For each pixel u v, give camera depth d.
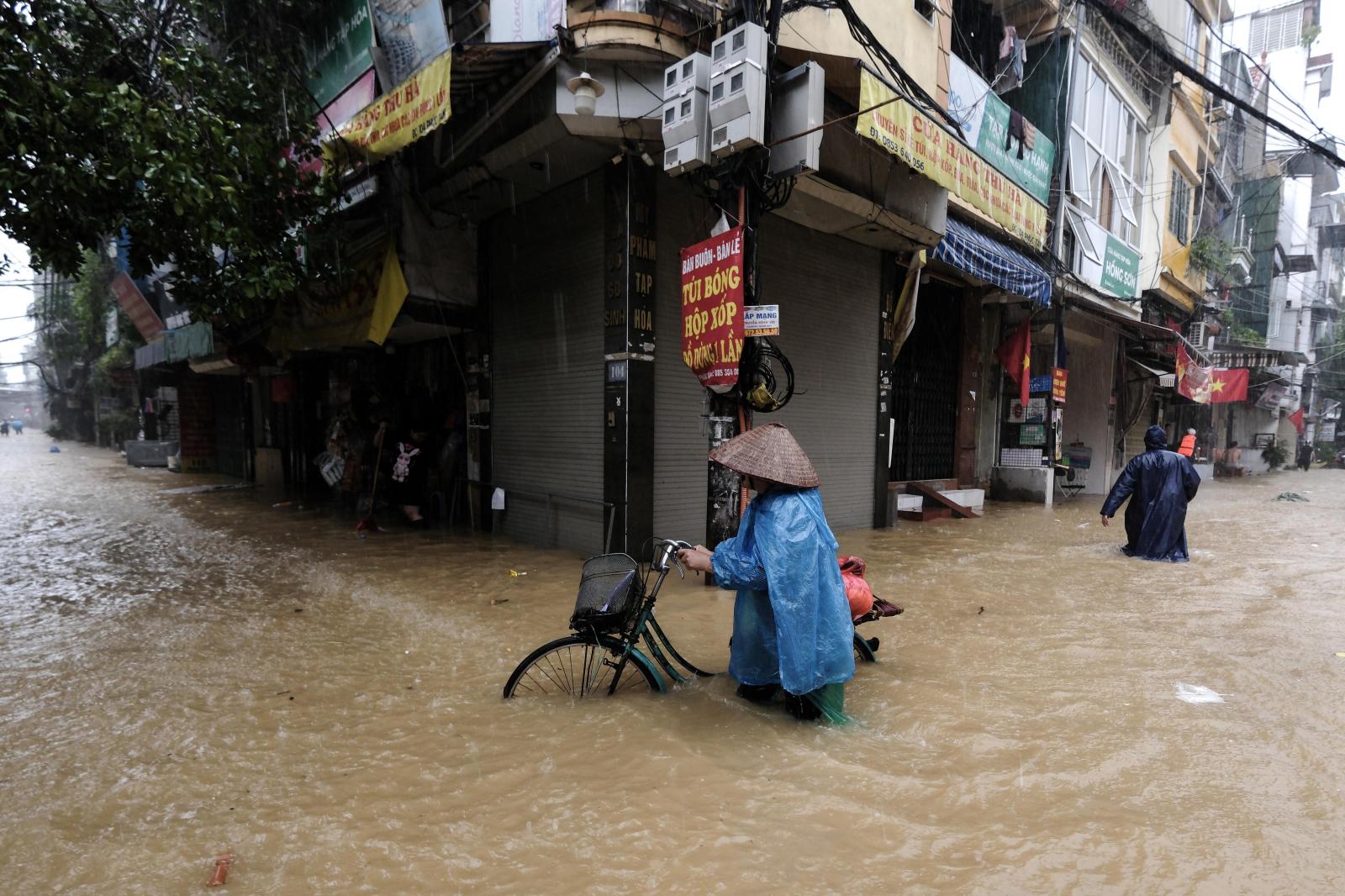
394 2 6.69
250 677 3.97
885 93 5.80
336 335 9.23
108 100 5.07
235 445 18.33
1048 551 8.13
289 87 6.97
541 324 7.66
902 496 10.73
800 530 3.06
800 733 3.16
